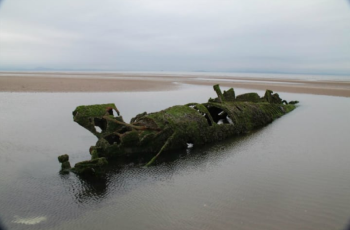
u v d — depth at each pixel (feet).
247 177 27.30
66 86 119.55
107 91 106.11
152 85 142.20
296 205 21.38
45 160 31.63
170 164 31.22
